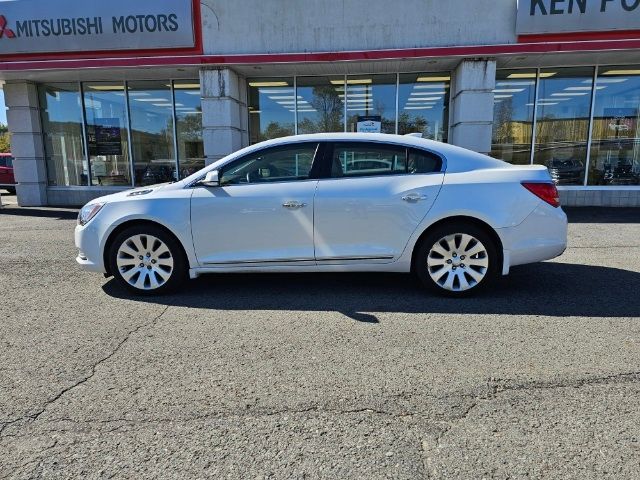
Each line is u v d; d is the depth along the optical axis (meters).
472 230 4.52
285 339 3.66
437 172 4.61
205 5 10.20
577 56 9.93
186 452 2.33
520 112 11.31
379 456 2.28
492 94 10.05
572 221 8.96
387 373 3.09
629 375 3.03
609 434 2.43
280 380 3.02
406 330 3.81
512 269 5.68
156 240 4.72
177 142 12.27
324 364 3.23
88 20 10.30
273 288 5.04
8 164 18.70
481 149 10.25
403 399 2.78
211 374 3.10
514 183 4.50
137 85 12.12
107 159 12.60
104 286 5.16
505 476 2.14
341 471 2.18
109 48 10.43
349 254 4.60
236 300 4.64
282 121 11.86
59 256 6.62
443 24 9.84
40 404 2.76
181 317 4.18
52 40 10.44
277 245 4.62
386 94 11.52
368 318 4.10
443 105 11.42
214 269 4.73
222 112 10.59
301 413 2.65
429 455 2.29
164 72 11.12
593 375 3.04
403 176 4.61
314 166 4.68
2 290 5.03
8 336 3.77
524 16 9.48
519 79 11.17
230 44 10.31
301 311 4.30
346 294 4.79
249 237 4.62
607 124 11.19
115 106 12.32
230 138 10.68
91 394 2.87
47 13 10.33
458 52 9.73
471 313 4.19
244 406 2.72
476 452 2.30
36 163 12.28
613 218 9.27
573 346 3.48
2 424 2.57
